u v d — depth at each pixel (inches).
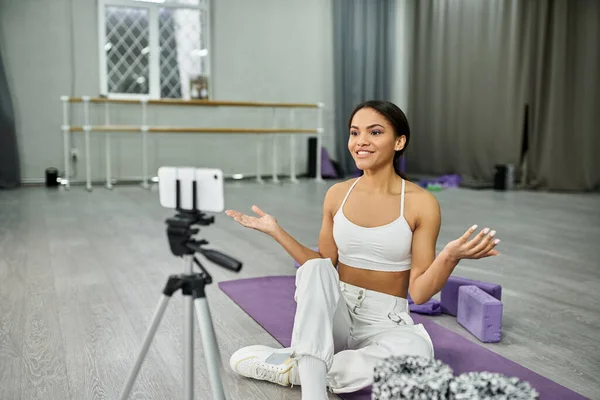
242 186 276.4
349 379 62.7
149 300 101.9
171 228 47.7
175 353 78.7
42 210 198.7
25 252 137.0
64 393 66.9
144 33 284.4
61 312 95.1
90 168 280.1
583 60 256.4
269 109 310.7
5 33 261.1
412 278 62.6
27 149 269.7
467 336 86.1
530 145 275.6
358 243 65.2
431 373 46.3
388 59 324.8
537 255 140.3
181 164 296.5
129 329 87.7
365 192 66.3
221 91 300.7
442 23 310.7
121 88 283.1
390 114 63.1
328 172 310.8
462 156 305.7
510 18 277.9
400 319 65.1
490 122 291.1
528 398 42.3
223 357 77.5
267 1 303.4
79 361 75.9
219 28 296.7
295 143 319.9
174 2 287.4
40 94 269.3
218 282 112.8
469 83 300.4
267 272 121.8
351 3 313.0
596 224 182.9
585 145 260.7
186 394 47.7
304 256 63.6
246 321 91.5
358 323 65.8
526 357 79.0
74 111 274.8
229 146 305.1
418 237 63.2
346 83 317.1
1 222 175.5
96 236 156.4
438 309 96.1
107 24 277.3
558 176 267.0
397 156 67.7
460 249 55.2
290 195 244.5
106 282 112.9
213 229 168.9
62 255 134.6
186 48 292.8
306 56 314.8
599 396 67.6
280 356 70.7
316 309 56.4
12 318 92.0
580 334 88.0
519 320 94.0
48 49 268.4
